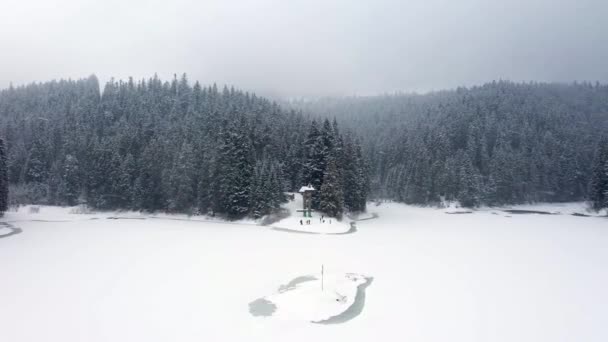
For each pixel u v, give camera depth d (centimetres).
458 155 11156
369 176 9719
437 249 4438
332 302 2577
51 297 2655
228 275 3219
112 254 3966
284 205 6975
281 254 4044
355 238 5147
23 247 4278
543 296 2830
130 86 14412
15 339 2016
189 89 14675
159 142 8025
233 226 6206
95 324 2211
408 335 2125
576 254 4278
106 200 7744
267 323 2250
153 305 2517
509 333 2186
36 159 8662
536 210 9619
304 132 9400
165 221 6806
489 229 6191
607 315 2480
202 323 2238
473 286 3033
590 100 19238
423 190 10050
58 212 7506
